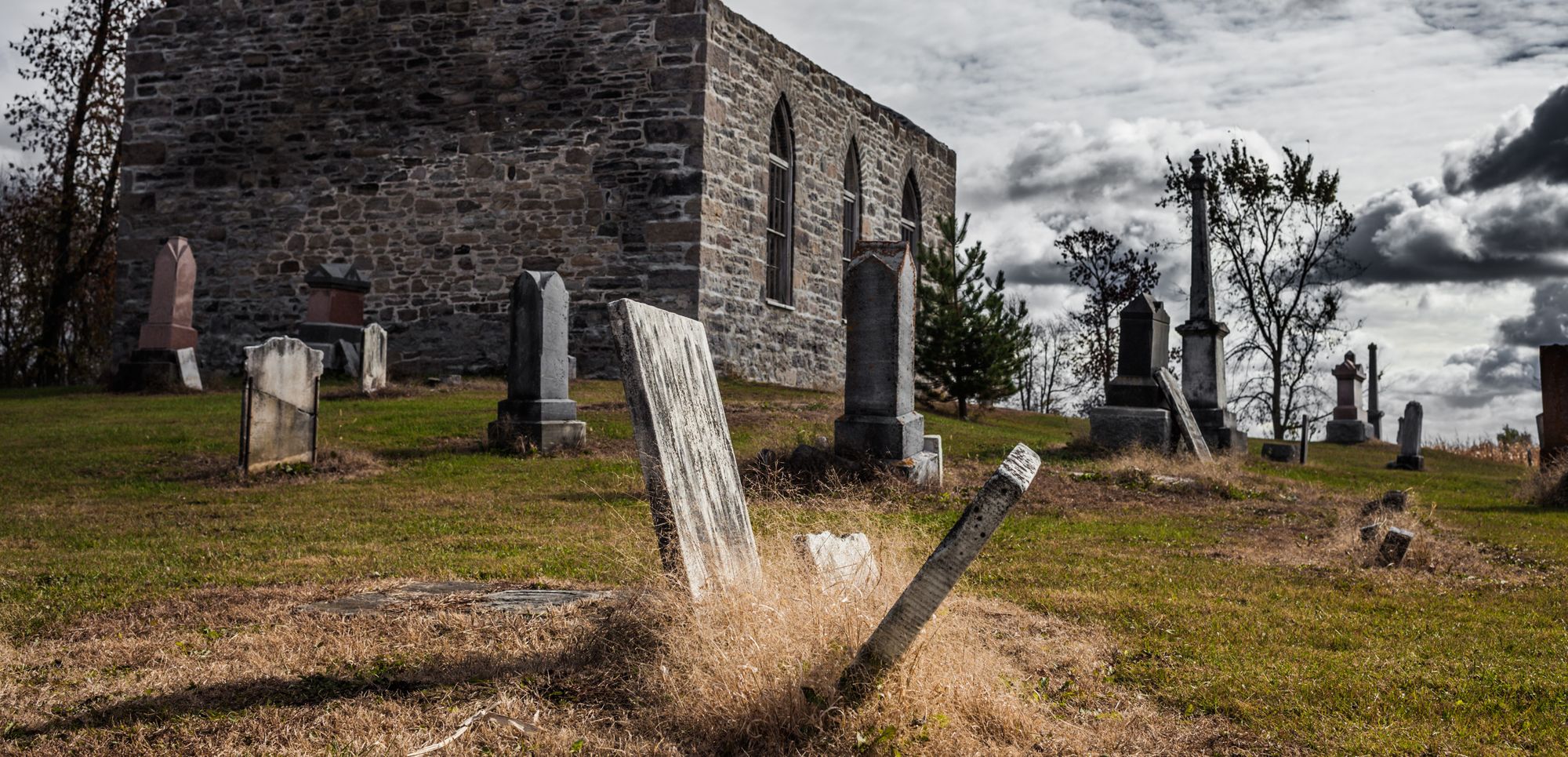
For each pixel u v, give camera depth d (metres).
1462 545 9.62
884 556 5.80
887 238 32.06
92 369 33.72
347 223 25.64
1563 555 9.25
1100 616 6.44
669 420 5.70
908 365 12.96
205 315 26.25
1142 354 17.92
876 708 4.04
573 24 24.52
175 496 11.92
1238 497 13.35
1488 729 4.46
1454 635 6.16
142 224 26.59
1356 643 5.93
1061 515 11.33
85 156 32.16
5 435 15.59
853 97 30.00
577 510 10.81
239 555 8.34
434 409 17.95
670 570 5.26
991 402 27.22
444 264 25.06
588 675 4.80
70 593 6.89
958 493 12.38
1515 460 28.47
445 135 25.17
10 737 4.12
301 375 13.62
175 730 4.17
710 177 24.03
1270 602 7.01
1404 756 4.15
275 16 26.16
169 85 26.64
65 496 11.96
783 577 5.07
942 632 4.60
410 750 3.96
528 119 24.70
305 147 25.91
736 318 24.81
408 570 7.52
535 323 15.24
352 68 25.72
